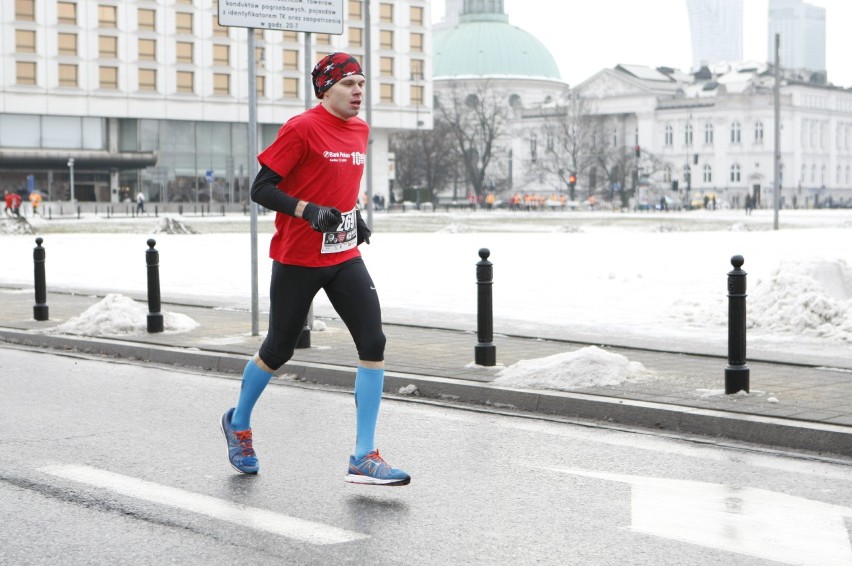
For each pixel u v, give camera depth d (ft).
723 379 29.19
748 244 104.99
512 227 178.91
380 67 346.13
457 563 15.31
